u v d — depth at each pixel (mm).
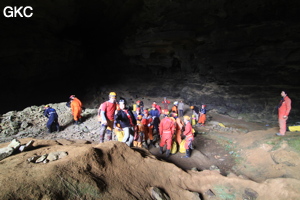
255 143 7102
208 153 7496
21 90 17672
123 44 23266
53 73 20375
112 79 24109
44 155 3119
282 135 6898
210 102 17047
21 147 3619
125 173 3277
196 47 18906
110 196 2605
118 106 5617
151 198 3010
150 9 20219
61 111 11195
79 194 2406
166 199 3104
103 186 2701
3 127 8438
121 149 3820
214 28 17062
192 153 7215
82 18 20734
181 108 14781
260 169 5535
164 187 3471
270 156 5828
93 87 22125
